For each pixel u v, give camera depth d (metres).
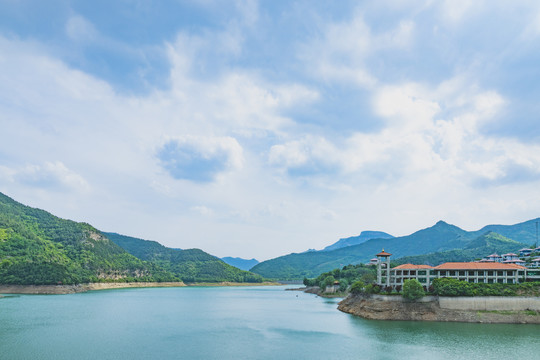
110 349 102.69
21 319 151.88
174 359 93.88
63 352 98.56
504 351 99.81
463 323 139.75
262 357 96.12
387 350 101.62
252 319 162.75
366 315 158.50
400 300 154.75
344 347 105.56
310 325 143.00
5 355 94.69
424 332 124.44
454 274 174.25
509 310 144.12
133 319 158.88
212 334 126.06
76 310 184.88
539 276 166.12
